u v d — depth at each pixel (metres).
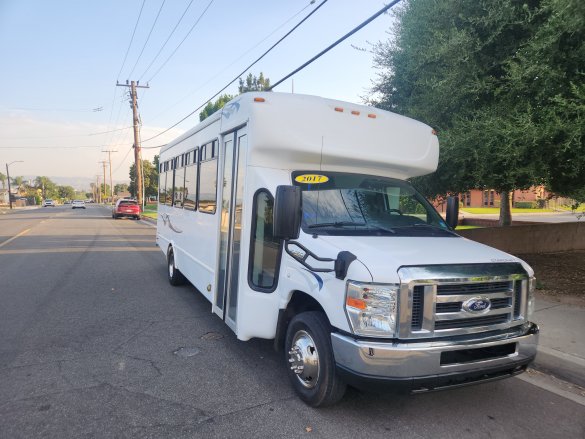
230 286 5.26
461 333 3.47
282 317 4.32
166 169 9.80
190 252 7.41
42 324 6.30
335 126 4.74
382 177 5.05
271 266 4.47
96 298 7.89
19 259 12.54
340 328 3.48
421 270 3.38
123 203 35.25
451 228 4.95
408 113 9.75
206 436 3.46
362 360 3.31
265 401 4.06
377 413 3.89
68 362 4.91
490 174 7.97
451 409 4.02
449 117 9.10
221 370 4.75
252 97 4.59
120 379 4.48
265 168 4.64
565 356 4.93
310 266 3.84
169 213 9.32
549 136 6.50
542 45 6.62
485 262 3.65
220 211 5.74
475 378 3.58
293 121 4.55
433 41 8.64
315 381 3.89
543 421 3.85
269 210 4.47
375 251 3.57
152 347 5.43
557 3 6.18
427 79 9.01
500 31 7.75
